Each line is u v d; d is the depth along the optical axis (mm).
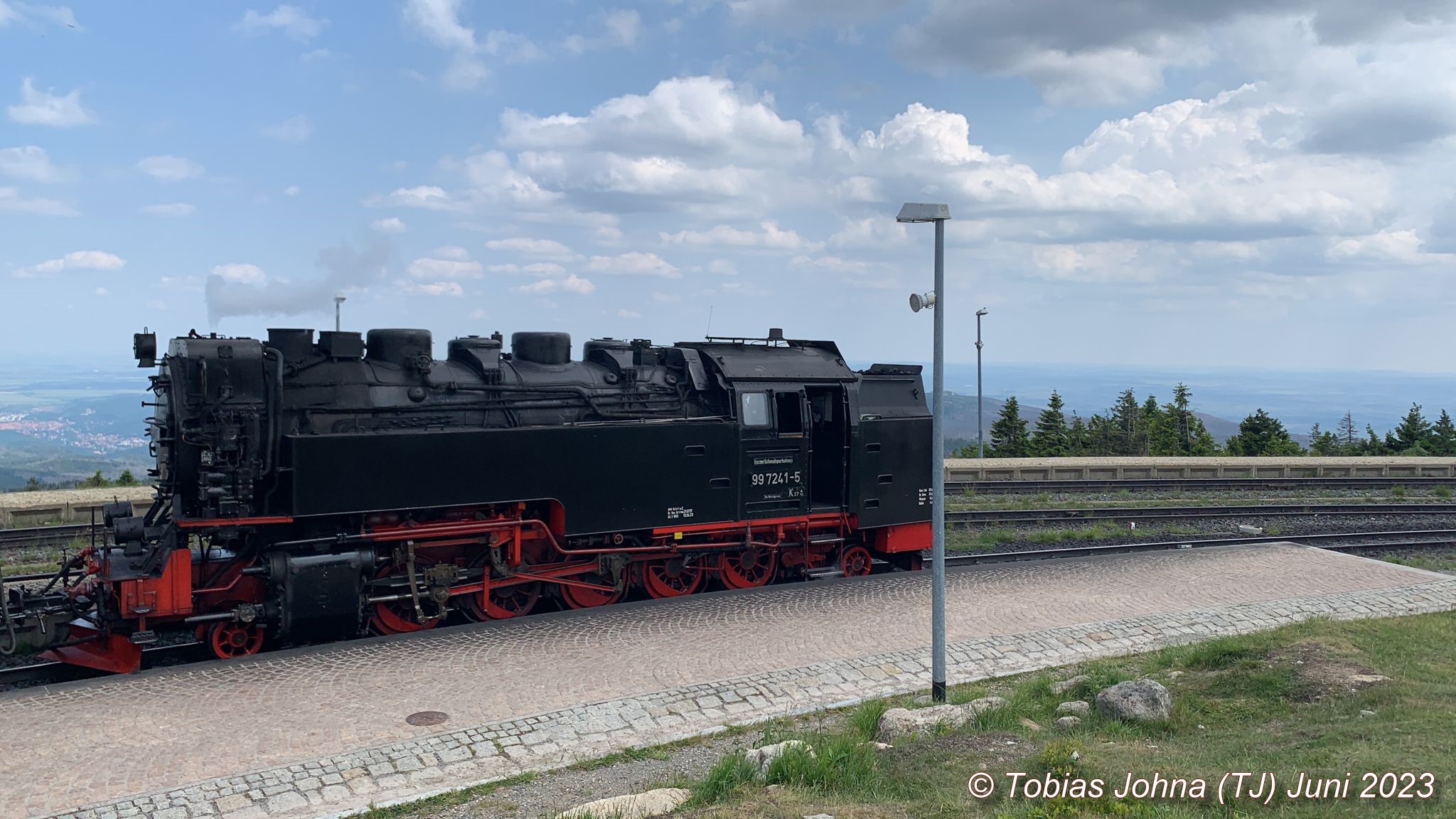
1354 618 14180
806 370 18016
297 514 12719
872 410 18562
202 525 12195
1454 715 8844
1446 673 10336
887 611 14672
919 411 19438
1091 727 9680
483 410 14742
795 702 11125
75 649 12406
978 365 39000
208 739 9500
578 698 10898
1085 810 7309
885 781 8406
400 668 11758
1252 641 11883
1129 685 10070
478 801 8484
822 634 13484
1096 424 61594
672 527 16047
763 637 13289
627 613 14352
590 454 15211
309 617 12742
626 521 15578
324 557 12859
